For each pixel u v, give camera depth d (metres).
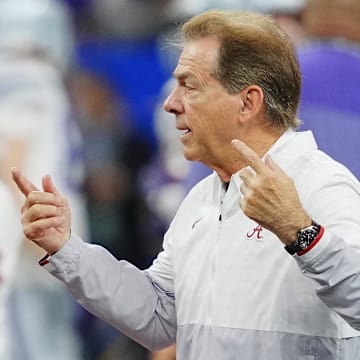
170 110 14.38
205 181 14.81
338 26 18.45
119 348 27.11
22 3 24.48
